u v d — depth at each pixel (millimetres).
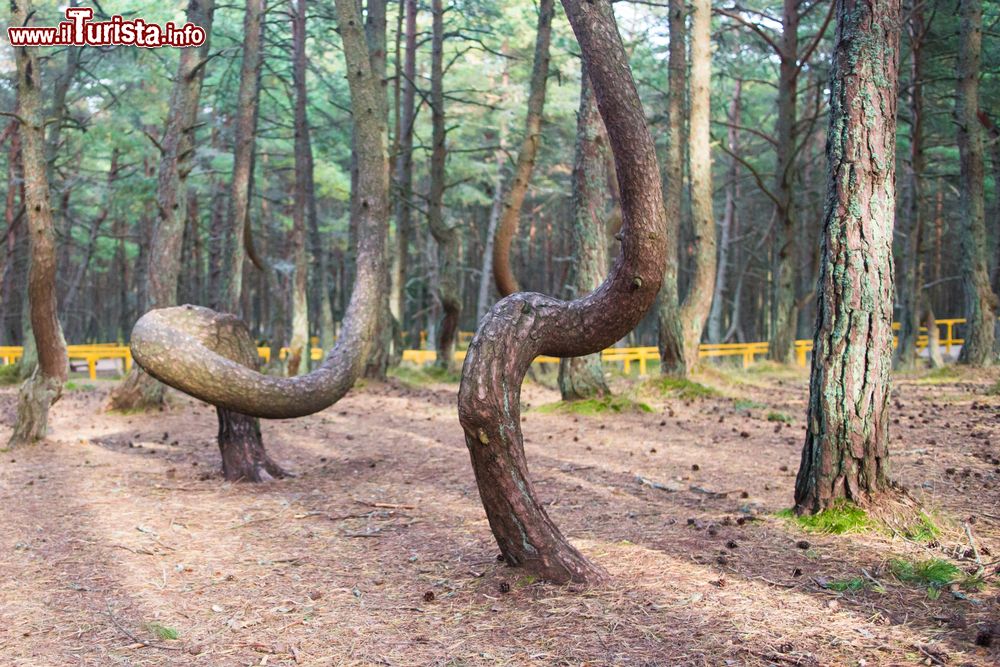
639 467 8281
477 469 4809
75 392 16688
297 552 5594
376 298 7367
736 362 24531
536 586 4680
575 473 8023
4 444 10312
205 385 5688
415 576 5016
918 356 23000
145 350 5633
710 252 15602
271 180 30969
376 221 7828
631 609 4297
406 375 18922
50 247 9641
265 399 5883
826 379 5789
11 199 19406
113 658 3852
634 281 4703
